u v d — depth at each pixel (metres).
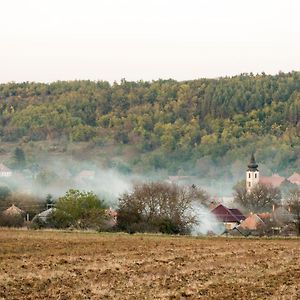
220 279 54.66
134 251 72.75
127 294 48.06
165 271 58.34
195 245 80.19
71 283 52.06
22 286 50.62
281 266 62.31
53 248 74.38
